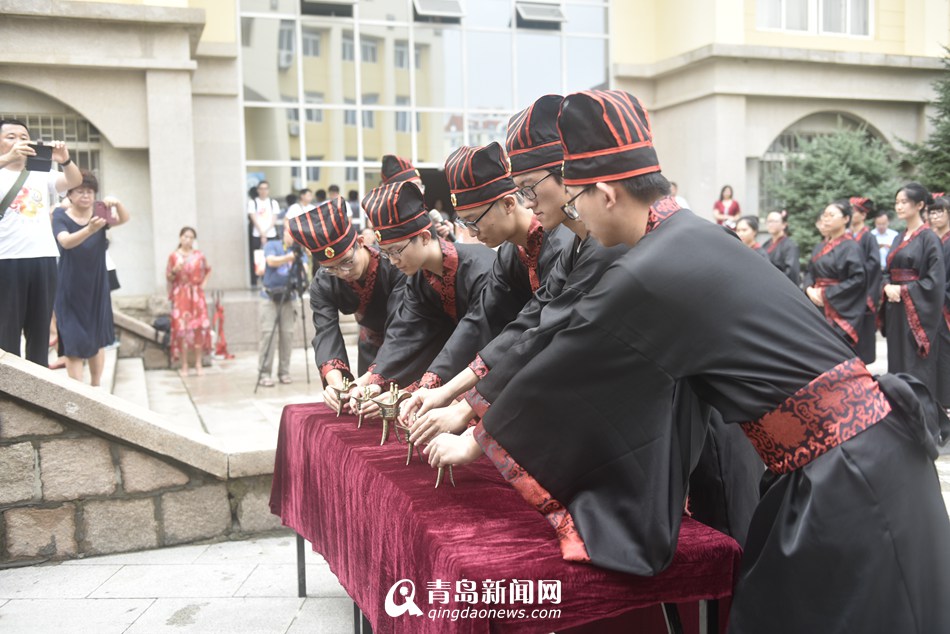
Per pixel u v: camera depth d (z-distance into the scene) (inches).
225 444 167.3
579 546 67.6
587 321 66.1
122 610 130.6
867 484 62.9
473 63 581.6
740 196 550.0
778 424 65.4
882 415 65.2
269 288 310.2
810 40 571.5
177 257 340.5
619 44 597.3
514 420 70.4
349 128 555.5
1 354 151.3
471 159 92.0
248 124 530.6
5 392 147.7
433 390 86.7
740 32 542.9
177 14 419.2
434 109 576.1
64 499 153.4
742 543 90.0
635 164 66.6
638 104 69.1
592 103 66.2
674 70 568.7
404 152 572.4
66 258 235.1
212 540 163.0
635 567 66.1
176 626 124.5
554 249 92.4
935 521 65.9
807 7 572.4
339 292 130.3
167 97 429.4
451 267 109.4
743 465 91.2
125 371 320.2
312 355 402.3
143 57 423.2
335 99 550.0
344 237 118.2
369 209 105.3
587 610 67.5
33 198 182.1
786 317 65.9
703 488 92.0
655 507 66.6
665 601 69.9
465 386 85.6
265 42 528.7
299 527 125.5
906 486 64.2
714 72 538.6
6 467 149.9
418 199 105.8
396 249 105.6
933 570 65.1
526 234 95.0
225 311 405.7
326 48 544.7
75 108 422.9
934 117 578.9
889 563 62.6
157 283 435.5
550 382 68.2
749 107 557.0
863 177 534.0
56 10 402.0
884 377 66.7
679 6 571.5
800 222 534.3
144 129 433.7
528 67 592.4
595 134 66.4
